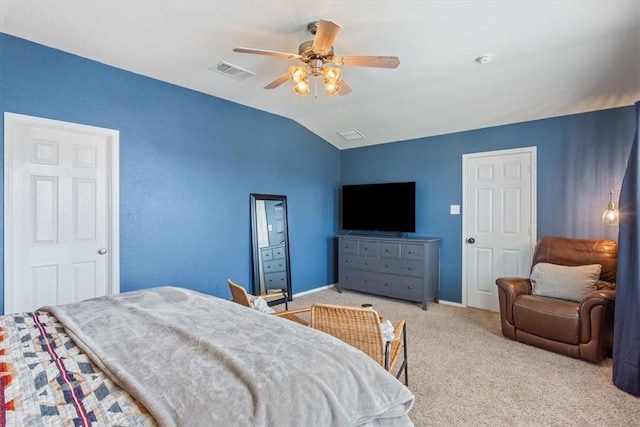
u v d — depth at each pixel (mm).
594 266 3090
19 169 2713
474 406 2195
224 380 1122
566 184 3766
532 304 3080
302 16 2352
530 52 2846
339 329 2027
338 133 5242
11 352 1313
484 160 4352
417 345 3182
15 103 2664
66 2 2207
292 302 4652
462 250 4531
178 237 3645
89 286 3084
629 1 2145
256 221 4402
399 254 4582
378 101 4125
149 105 3420
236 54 2943
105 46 2799
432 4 2201
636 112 2350
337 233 5789
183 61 3076
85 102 3008
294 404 1059
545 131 3906
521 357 2910
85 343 1386
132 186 3301
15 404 968
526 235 4035
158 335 1485
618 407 2182
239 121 4254
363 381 1270
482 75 3309
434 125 4516
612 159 3500
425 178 4863
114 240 3182
